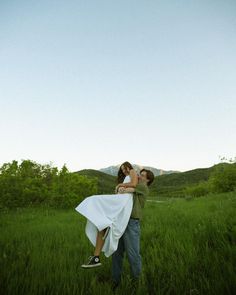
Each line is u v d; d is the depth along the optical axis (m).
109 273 5.04
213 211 10.50
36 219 13.30
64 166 20.62
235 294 3.69
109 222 4.34
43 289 3.93
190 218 9.30
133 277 4.46
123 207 4.52
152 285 4.29
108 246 4.30
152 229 7.86
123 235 4.59
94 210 4.53
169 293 3.94
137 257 4.50
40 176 20.67
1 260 5.27
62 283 4.11
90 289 4.00
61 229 9.28
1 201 17.61
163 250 5.65
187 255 5.14
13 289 3.91
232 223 6.84
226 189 29.75
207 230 6.65
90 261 4.28
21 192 18.53
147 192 4.89
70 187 19.78
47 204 19.47
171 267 4.68
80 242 7.12
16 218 13.71
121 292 4.02
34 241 7.16
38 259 5.33
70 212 16.17
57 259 5.33
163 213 11.96
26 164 19.91
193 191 38.28
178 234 6.88
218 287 3.77
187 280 4.11
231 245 5.46
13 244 7.10
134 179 4.74
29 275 4.47
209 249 5.40
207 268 4.52
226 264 4.36
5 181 18.30
